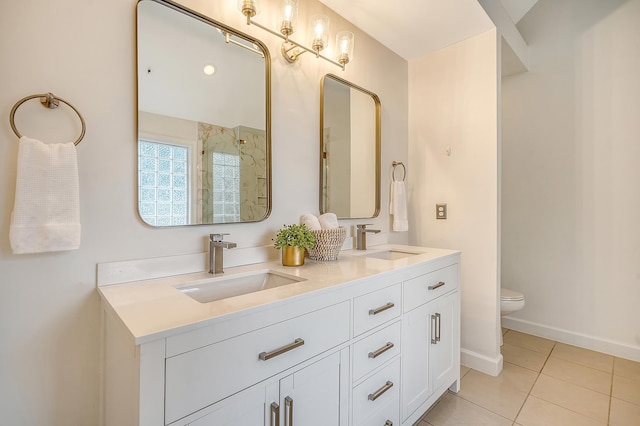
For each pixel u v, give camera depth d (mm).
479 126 2166
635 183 2256
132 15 1124
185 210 1252
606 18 2365
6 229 905
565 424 1583
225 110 1378
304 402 1001
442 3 1812
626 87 2283
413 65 2520
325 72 1835
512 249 2824
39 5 949
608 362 2232
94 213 1043
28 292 938
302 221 1634
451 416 1649
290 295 969
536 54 2689
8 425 909
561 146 2570
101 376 1049
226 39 1387
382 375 1314
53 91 971
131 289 1025
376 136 2201
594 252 2430
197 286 1148
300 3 1703
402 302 1428
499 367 2105
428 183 2424
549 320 2645
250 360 854
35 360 948
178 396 722
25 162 877
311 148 1748
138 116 1132
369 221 2158
